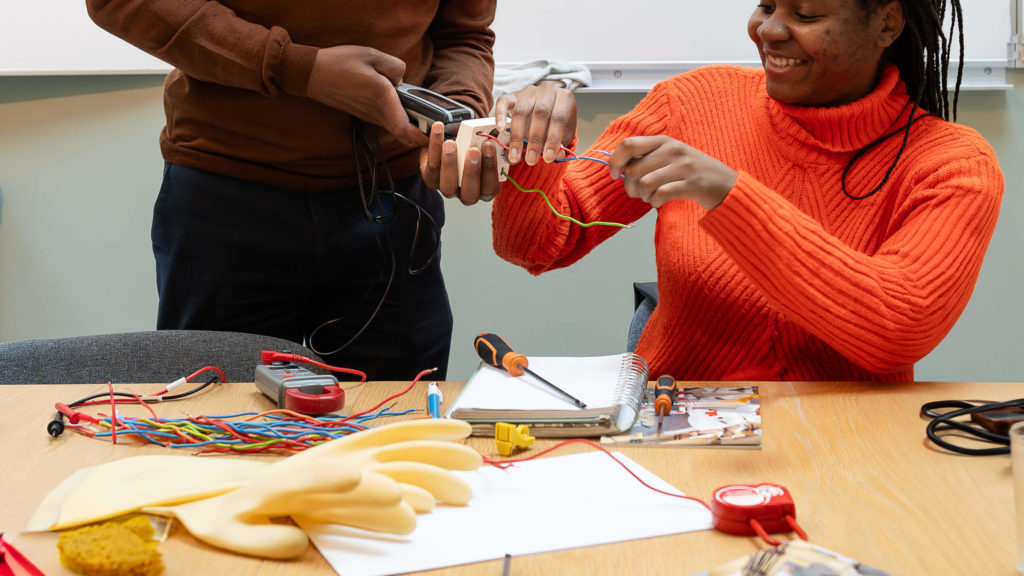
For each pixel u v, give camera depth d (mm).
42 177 2436
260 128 1400
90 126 2408
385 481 597
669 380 934
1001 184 1046
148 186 2443
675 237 1210
